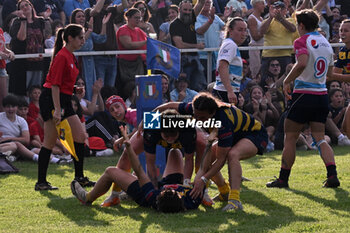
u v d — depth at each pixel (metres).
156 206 15.56
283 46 31.77
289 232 13.10
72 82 19.78
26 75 30.06
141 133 17.19
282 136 30.12
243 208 15.84
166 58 18.89
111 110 18.94
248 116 16.66
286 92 18.66
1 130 27.48
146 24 33.44
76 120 20.00
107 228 13.84
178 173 16.78
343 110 32.44
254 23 32.72
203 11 33.97
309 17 18.69
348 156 26.69
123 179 15.84
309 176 21.03
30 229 13.92
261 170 23.02
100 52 30.19
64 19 35.72
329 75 19.73
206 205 16.38
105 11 31.25
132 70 30.80
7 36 32.56
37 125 28.62
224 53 20.39
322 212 15.23
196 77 31.70
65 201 17.42
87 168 24.89
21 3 30.47
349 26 21.09
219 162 15.60
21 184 20.83
